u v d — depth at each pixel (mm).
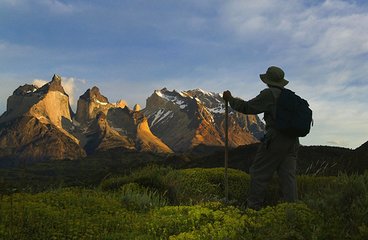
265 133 6570
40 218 5902
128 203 7785
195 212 6031
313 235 4227
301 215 4910
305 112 6309
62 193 7492
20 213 5848
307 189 8484
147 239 5328
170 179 10234
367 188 5547
